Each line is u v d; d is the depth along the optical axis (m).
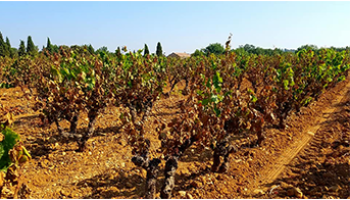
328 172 5.79
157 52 52.56
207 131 4.91
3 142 4.68
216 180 5.71
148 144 5.31
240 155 6.81
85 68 5.87
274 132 8.03
